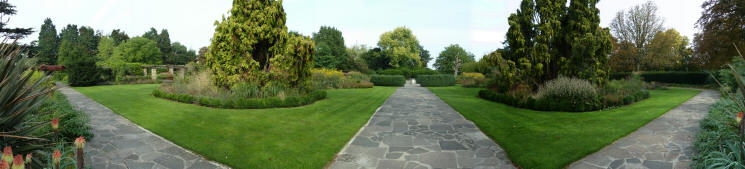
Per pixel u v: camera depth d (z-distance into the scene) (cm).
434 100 1377
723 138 395
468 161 463
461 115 910
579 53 1200
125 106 1005
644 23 2956
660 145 492
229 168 424
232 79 1152
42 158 358
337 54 4931
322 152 500
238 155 475
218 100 998
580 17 1283
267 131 649
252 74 1168
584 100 948
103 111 908
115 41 5869
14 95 360
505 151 515
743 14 2003
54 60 5119
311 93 1272
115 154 475
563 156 456
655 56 2922
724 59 2084
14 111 354
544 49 1281
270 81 1188
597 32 1276
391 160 467
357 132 664
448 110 1027
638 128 626
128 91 1647
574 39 1260
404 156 488
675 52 3381
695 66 2584
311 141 570
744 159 321
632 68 3050
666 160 419
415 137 620
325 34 5300
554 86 1044
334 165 442
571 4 1330
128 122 738
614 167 403
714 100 1162
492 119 812
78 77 2095
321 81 2127
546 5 1332
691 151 452
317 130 668
